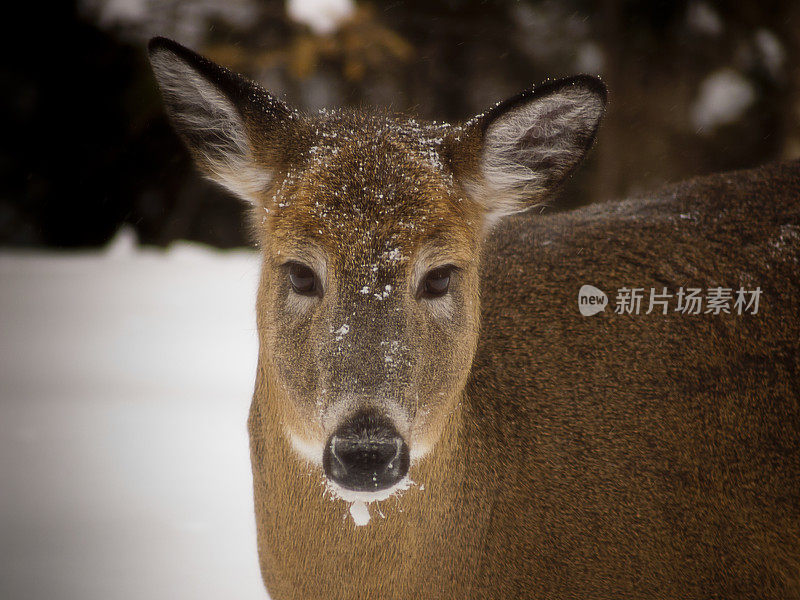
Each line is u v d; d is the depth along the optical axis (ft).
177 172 143.74
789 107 124.36
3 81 146.20
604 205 34.22
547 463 27.76
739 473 28.07
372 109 30.27
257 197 26.48
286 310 24.02
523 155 26.78
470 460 26.50
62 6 142.31
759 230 30.45
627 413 28.32
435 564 26.07
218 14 134.00
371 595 25.63
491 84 140.26
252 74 132.46
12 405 54.24
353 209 23.44
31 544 35.24
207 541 36.14
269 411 25.75
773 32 129.29
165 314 81.00
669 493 27.81
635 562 27.61
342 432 21.86
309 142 25.52
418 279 23.67
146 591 31.63
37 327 75.66
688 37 134.21
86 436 48.93
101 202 147.95
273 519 26.37
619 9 130.93
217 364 64.69
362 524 25.16
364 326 22.70
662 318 29.22
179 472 43.91
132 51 138.21
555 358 28.96
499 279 30.19
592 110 26.71
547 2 135.13
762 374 28.53
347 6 126.21
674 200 32.48
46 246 150.10
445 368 23.95
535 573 27.35
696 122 133.28
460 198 24.90
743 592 28.14
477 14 136.26
